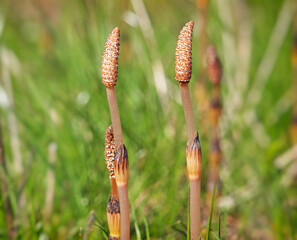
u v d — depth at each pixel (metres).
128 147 0.80
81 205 0.74
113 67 0.58
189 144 0.59
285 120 1.04
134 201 0.75
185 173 0.80
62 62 1.13
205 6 0.84
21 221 0.72
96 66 0.89
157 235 0.72
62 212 0.77
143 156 0.79
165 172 0.79
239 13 1.22
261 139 0.97
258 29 1.34
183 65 0.58
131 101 0.91
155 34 1.18
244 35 1.20
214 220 0.74
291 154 0.86
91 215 0.67
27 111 0.93
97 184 0.73
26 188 0.76
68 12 1.08
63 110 0.90
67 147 0.83
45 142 0.84
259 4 1.42
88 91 0.90
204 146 0.79
